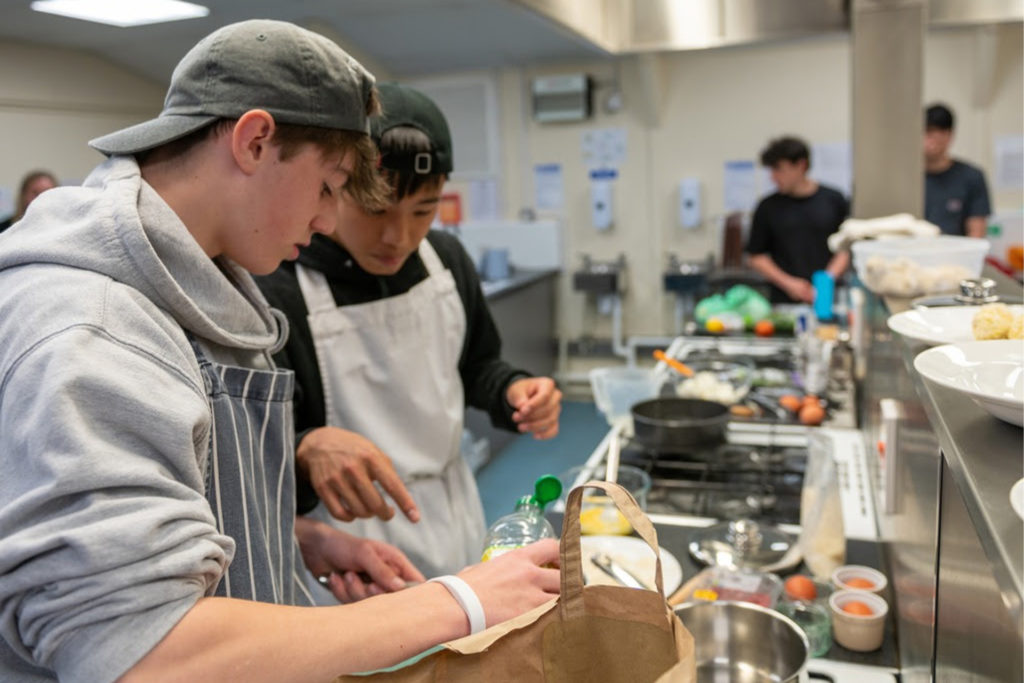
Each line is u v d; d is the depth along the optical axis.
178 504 0.74
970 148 4.92
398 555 1.32
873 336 1.94
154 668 0.70
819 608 1.39
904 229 2.23
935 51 4.82
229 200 0.89
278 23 0.90
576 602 0.84
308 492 1.36
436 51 4.99
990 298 1.31
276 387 1.05
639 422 2.13
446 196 5.91
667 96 5.37
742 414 2.48
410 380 1.58
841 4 2.55
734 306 3.73
